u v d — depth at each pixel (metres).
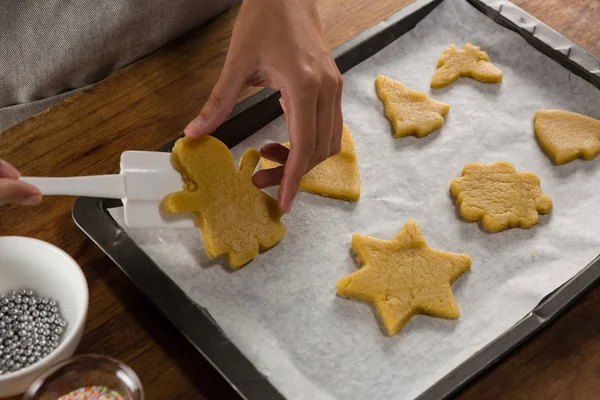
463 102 0.74
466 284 0.63
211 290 0.61
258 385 0.55
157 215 0.60
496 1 0.78
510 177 0.68
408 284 0.62
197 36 0.76
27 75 0.76
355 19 0.78
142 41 0.78
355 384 0.58
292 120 0.60
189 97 0.71
